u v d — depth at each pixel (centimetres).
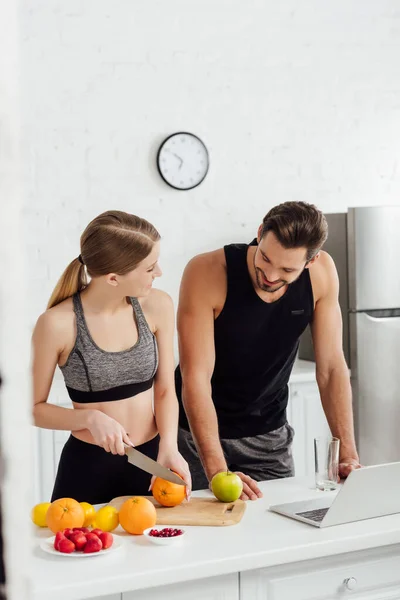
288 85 429
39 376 191
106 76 393
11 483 17
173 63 405
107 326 195
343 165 442
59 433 335
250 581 151
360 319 390
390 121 450
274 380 228
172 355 209
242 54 418
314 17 432
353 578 160
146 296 199
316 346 227
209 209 414
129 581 137
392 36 449
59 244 389
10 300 17
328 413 225
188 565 142
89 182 393
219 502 179
